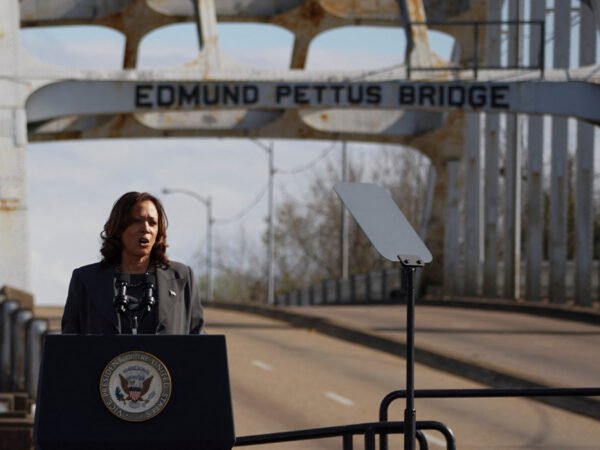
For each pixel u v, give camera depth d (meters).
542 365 27.72
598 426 20.38
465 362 27.08
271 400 23.39
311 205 112.88
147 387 7.96
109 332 8.58
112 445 7.88
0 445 15.55
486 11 50.62
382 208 10.02
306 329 40.44
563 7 43.59
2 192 35.88
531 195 48.31
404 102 37.56
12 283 35.62
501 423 20.62
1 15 36.34
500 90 37.47
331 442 19.28
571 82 37.31
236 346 33.56
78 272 8.76
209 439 7.95
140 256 8.72
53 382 7.91
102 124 49.81
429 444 18.67
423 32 37.91
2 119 36.19
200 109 37.50
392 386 25.47
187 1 50.44
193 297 8.83
